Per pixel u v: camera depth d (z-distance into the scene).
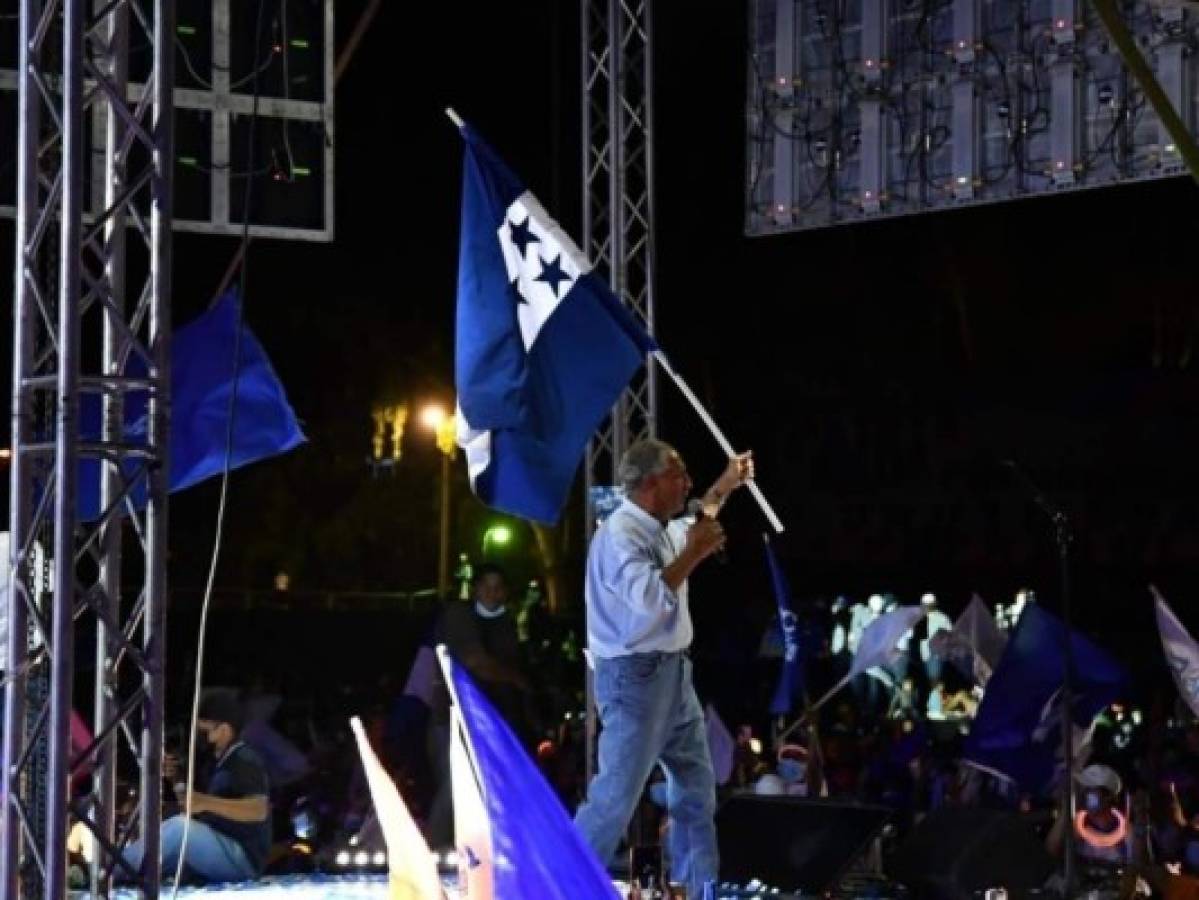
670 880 12.95
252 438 13.56
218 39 14.87
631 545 11.98
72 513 10.47
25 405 10.97
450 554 47.53
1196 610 40.81
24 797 10.95
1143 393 43.53
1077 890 14.98
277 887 15.55
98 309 29.48
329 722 33.06
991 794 21.02
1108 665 19.19
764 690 35.69
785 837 13.38
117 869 12.23
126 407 13.33
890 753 23.97
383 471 47.91
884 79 21.77
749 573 44.16
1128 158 20.45
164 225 11.10
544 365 12.60
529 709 25.95
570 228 42.47
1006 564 42.84
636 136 25.67
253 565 45.69
